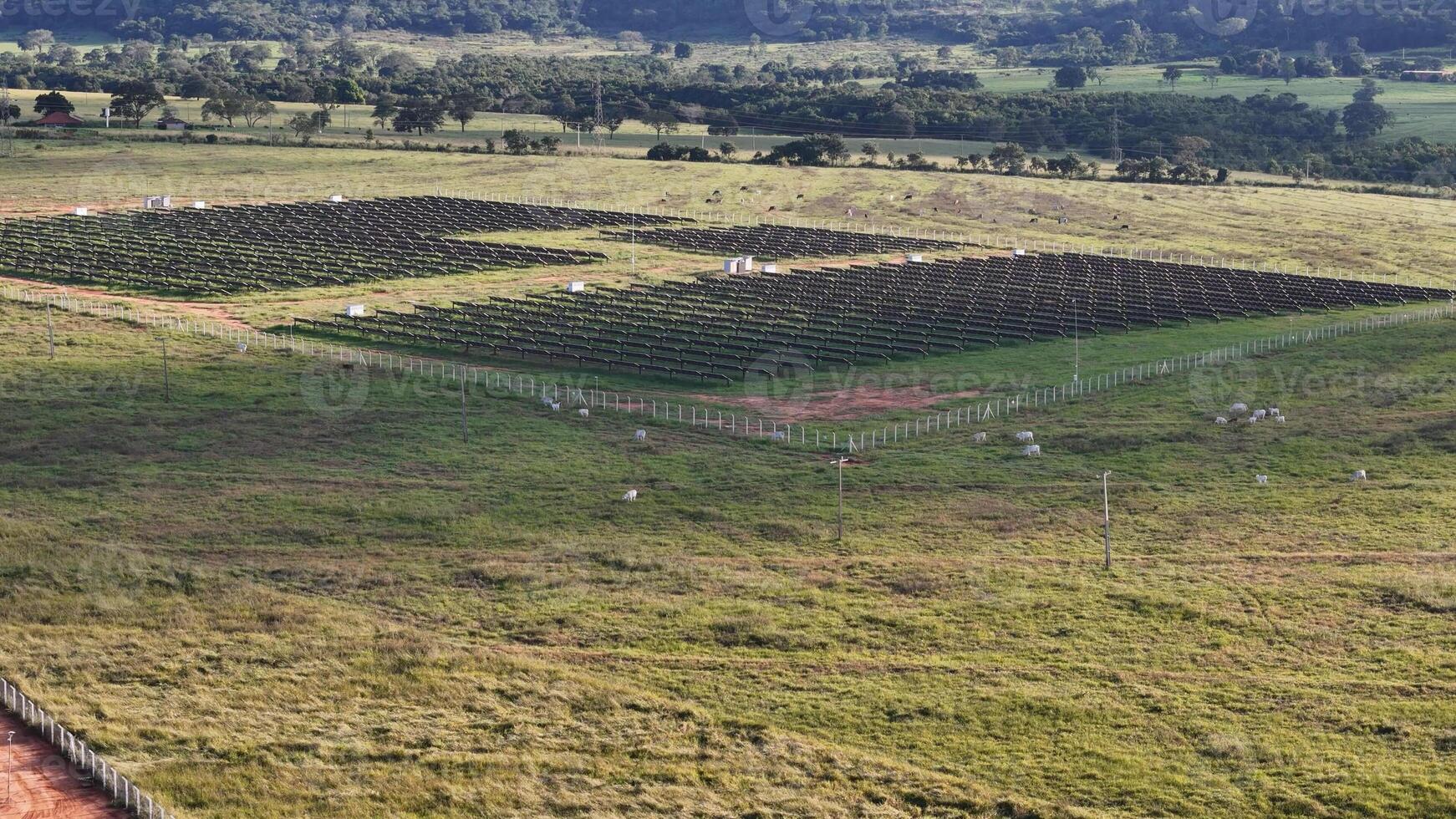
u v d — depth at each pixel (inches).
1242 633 2659.9
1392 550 3110.2
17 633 2613.2
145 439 4010.8
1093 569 3024.1
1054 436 4124.0
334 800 2015.3
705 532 3299.7
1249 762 2161.7
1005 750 2213.3
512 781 2085.4
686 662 2551.7
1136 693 2409.0
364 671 2479.1
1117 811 2026.3
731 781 2098.9
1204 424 4256.9
